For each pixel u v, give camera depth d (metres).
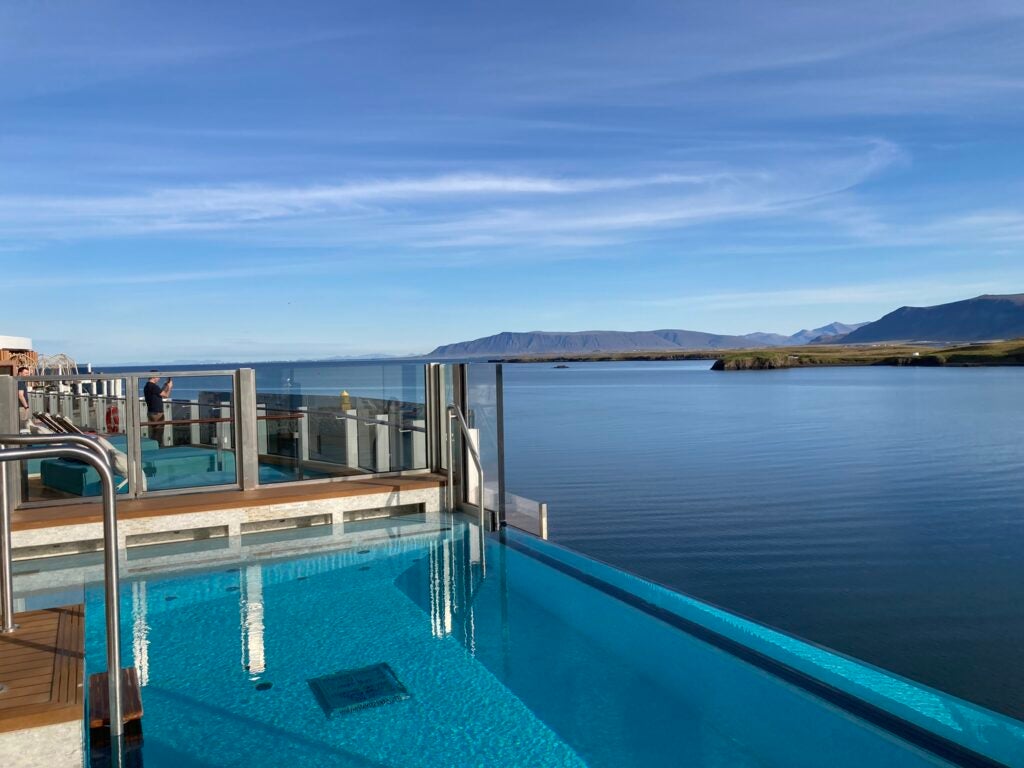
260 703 3.01
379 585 4.72
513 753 2.57
